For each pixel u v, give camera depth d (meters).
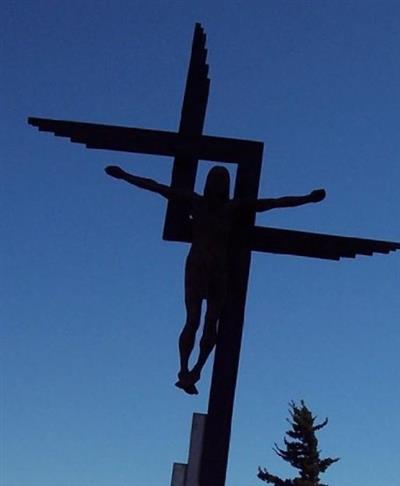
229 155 13.10
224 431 12.21
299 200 12.70
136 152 13.12
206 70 13.34
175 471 12.09
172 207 12.87
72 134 13.04
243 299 12.64
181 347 12.12
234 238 12.86
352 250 12.98
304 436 42.38
